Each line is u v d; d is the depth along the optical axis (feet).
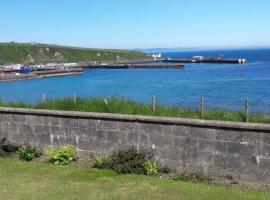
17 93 190.19
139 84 219.20
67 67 377.30
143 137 38.40
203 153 35.65
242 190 32.04
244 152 33.91
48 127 43.50
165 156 37.42
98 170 37.63
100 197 30.71
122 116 39.27
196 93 159.94
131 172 36.63
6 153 44.01
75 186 33.32
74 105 48.93
